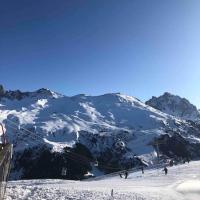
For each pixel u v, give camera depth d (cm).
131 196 3409
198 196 4247
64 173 4697
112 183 5622
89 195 3012
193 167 8994
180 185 5272
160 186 5116
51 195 2716
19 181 6131
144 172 9019
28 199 2381
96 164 5303
